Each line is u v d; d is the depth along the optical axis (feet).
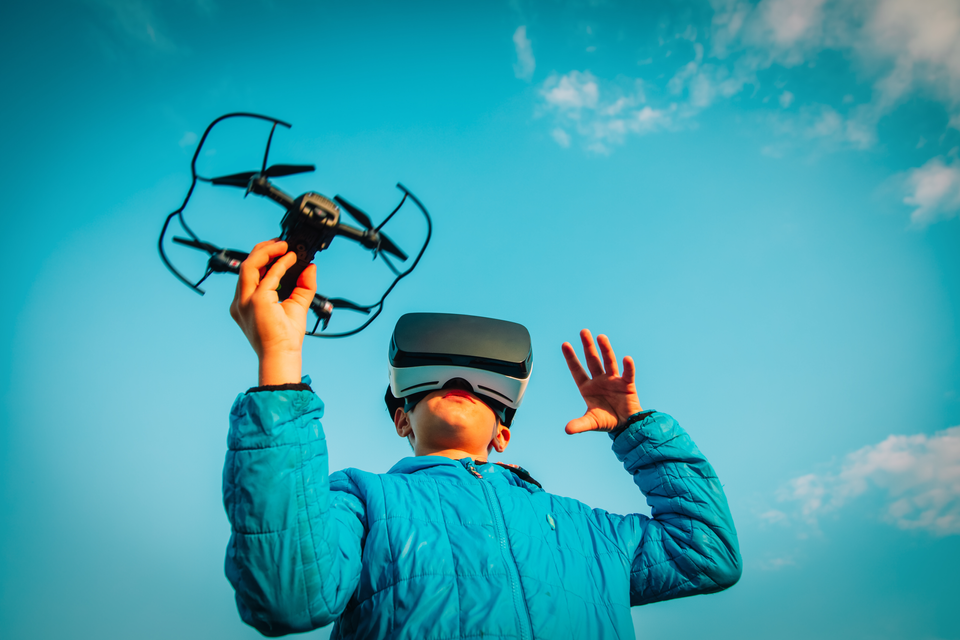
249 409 1.78
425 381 2.89
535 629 1.90
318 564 1.72
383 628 1.85
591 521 2.50
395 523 2.04
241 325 2.00
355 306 2.32
